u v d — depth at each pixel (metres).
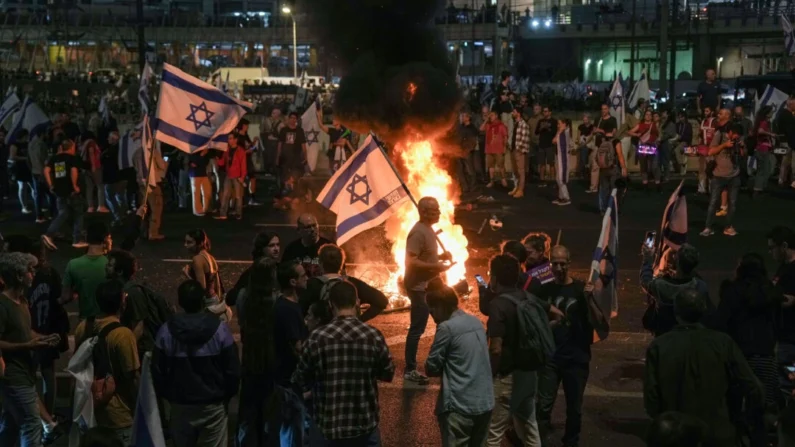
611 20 72.69
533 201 21.77
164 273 14.43
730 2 71.56
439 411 6.44
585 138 24.36
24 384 6.98
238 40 73.56
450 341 6.35
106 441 4.03
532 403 6.95
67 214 16.50
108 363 6.50
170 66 10.81
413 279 9.07
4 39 74.38
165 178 21.55
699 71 70.81
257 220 19.38
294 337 6.56
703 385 5.71
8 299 6.91
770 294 7.05
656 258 8.63
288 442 6.72
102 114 31.80
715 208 17.22
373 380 5.99
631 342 10.88
